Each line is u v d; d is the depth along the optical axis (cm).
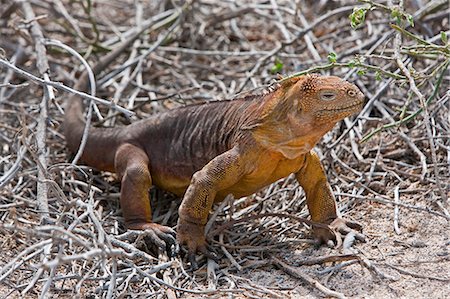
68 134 1012
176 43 1379
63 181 959
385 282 762
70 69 1333
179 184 924
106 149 961
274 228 888
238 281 793
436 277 762
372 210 901
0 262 817
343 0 1400
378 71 877
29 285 747
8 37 1382
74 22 1343
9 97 1149
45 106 998
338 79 784
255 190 861
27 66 1297
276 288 770
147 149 934
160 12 1462
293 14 1295
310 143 805
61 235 743
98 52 1334
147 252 863
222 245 841
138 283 791
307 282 771
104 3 1527
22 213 914
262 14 1341
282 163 827
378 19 1286
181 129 919
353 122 1012
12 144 984
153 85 1262
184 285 795
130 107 1138
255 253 845
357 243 834
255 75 1218
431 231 845
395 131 1020
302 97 779
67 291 779
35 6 1484
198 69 1291
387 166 987
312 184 857
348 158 1011
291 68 1217
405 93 1092
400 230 853
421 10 1190
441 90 1061
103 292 759
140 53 1327
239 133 829
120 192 930
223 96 1175
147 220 888
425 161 962
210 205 824
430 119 984
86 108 1167
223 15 1384
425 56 1026
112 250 698
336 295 741
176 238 837
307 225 885
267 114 807
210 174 816
